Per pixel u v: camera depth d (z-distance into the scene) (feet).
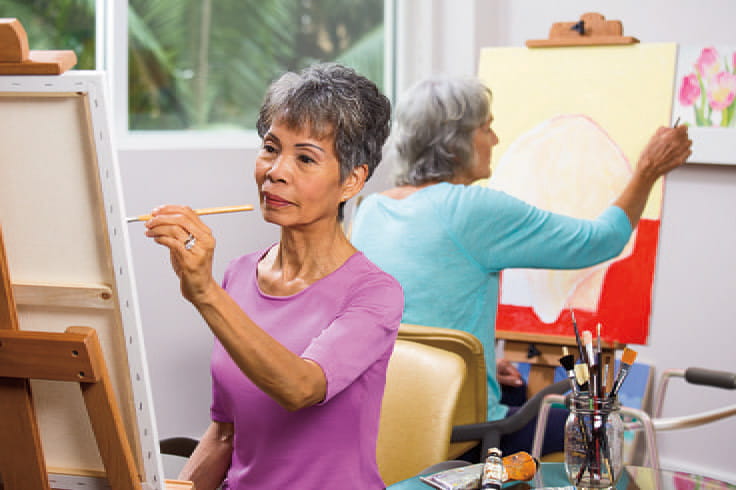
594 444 4.47
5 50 2.68
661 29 9.09
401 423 5.45
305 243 4.00
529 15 9.80
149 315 7.45
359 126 3.72
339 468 3.85
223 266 8.01
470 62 9.93
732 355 8.98
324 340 3.54
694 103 8.43
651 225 7.64
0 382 2.96
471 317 6.74
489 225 6.58
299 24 9.14
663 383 7.07
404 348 5.63
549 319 7.97
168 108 7.96
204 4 8.16
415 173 6.95
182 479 4.32
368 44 9.91
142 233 7.31
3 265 2.84
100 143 2.72
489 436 5.98
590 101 7.98
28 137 2.79
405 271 6.68
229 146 8.06
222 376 4.05
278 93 3.76
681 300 9.22
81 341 2.81
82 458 3.16
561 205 7.96
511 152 8.26
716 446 9.13
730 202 8.87
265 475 3.96
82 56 7.32
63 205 2.84
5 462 3.06
